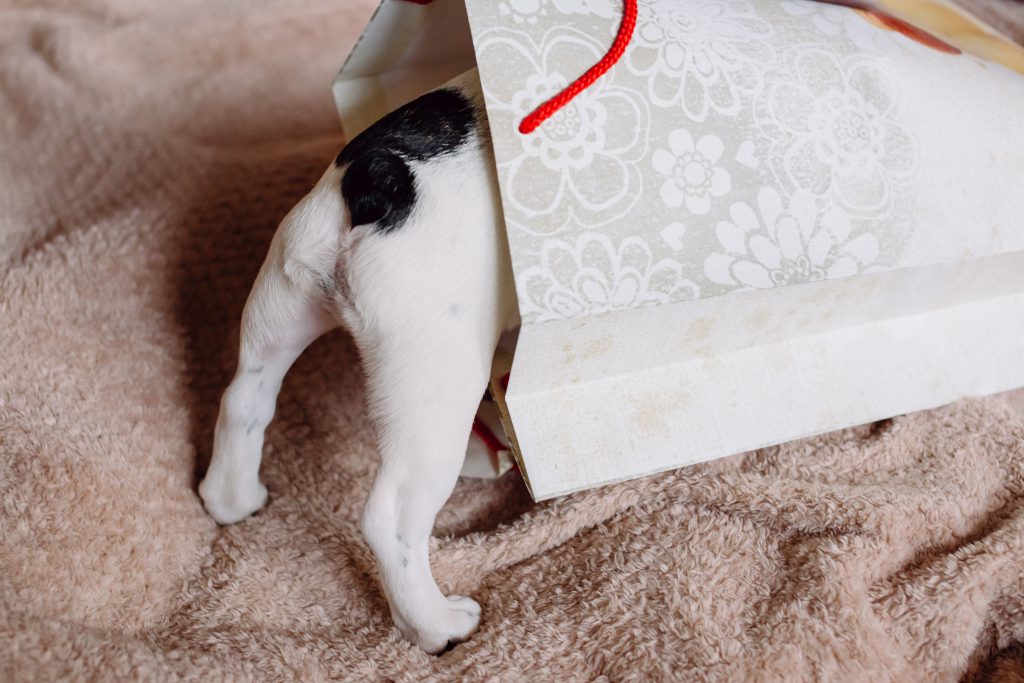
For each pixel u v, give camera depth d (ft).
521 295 1.79
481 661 1.94
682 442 2.04
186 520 2.12
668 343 1.99
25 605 1.88
